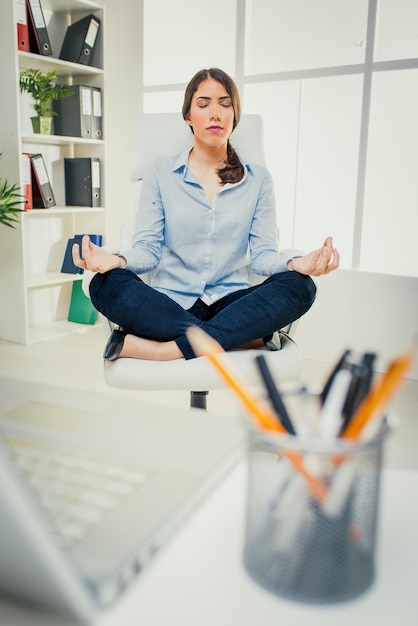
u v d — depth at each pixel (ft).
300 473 1.36
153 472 1.77
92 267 4.82
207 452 1.93
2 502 1.08
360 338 8.54
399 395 7.36
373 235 11.86
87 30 9.52
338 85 10.15
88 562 1.35
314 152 9.90
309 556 1.37
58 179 10.41
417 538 1.65
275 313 4.71
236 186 5.85
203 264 5.80
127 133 10.29
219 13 9.82
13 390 2.47
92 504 1.57
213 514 1.76
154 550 1.50
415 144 11.08
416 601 1.39
